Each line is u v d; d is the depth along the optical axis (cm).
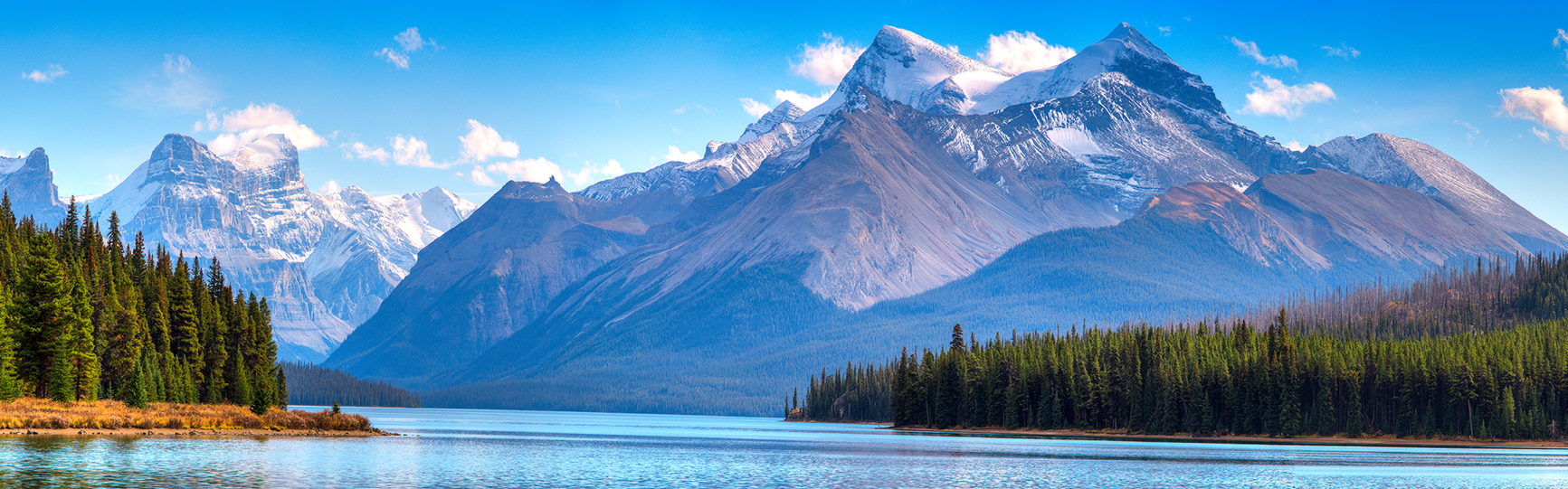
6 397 16250
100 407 17250
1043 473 15325
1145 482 14225
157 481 11356
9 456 12681
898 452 19512
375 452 16488
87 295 18062
